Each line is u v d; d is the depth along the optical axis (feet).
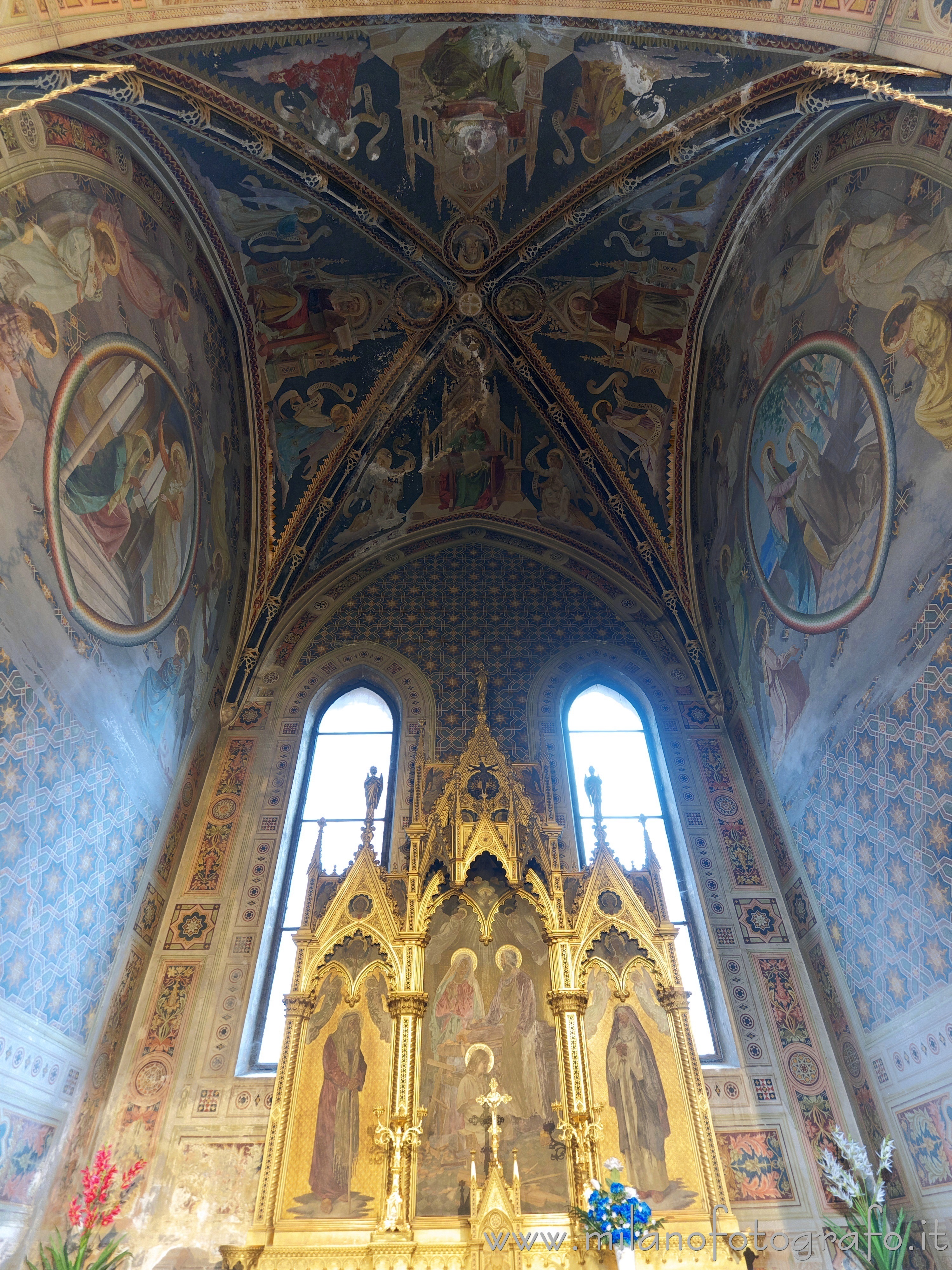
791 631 32.60
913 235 25.36
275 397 42.73
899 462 25.49
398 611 44.52
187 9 24.44
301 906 34.63
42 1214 23.95
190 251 35.99
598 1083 27.40
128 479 30.30
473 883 32.22
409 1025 28.14
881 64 23.66
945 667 23.06
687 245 37.81
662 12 25.40
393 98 32.78
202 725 37.45
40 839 23.95
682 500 43.16
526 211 37.78
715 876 34.30
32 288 24.68
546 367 43.32
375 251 38.68
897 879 25.41
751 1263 24.32
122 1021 29.50
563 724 39.96
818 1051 29.58
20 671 23.09
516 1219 24.17
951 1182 22.76
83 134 27.96
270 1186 25.35
